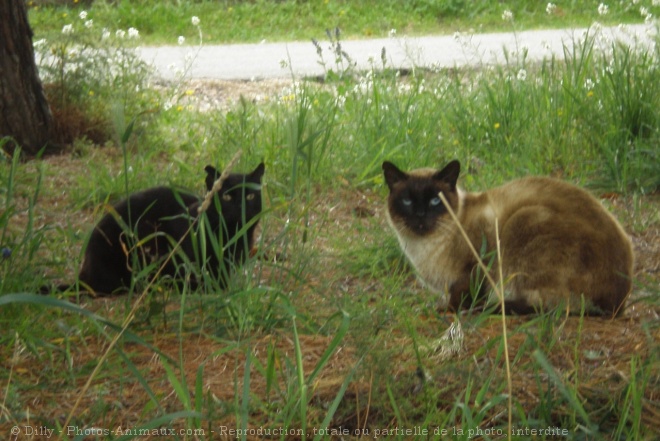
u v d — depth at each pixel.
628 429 4.14
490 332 5.34
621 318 5.64
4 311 5.47
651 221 7.86
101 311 5.79
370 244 7.18
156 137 10.06
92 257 6.55
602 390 4.40
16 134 9.71
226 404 4.28
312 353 5.09
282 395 4.37
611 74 9.79
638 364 4.67
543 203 5.86
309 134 6.90
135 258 5.76
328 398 4.53
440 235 6.07
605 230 5.70
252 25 20.67
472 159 9.34
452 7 21.69
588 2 21.62
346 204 8.50
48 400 4.60
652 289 5.87
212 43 18.77
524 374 4.71
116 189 8.33
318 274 6.34
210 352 5.16
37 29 18.16
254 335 5.25
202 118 10.84
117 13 20.16
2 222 5.79
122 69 11.19
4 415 4.27
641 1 20.59
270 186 8.30
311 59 16.53
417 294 6.26
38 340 4.93
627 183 8.77
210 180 6.71
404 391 4.54
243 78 14.73
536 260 5.70
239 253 6.62
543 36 18.72
